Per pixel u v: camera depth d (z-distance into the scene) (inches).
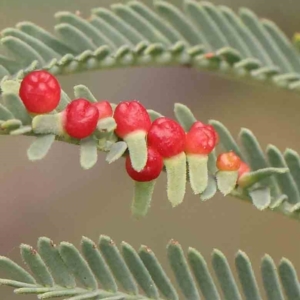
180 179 5.2
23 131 4.9
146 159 5.0
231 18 5.9
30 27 5.8
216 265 5.4
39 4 9.0
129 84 10.1
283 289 5.4
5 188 10.2
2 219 10.3
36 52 5.7
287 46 5.9
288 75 5.7
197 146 5.2
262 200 5.4
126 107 5.1
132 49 5.8
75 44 5.8
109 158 5.0
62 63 5.6
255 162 5.6
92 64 5.7
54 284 5.3
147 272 5.3
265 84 5.9
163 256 10.5
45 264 5.3
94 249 5.3
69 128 5.0
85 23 5.8
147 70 10.2
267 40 5.9
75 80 9.3
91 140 5.1
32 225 10.4
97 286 5.3
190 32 5.9
